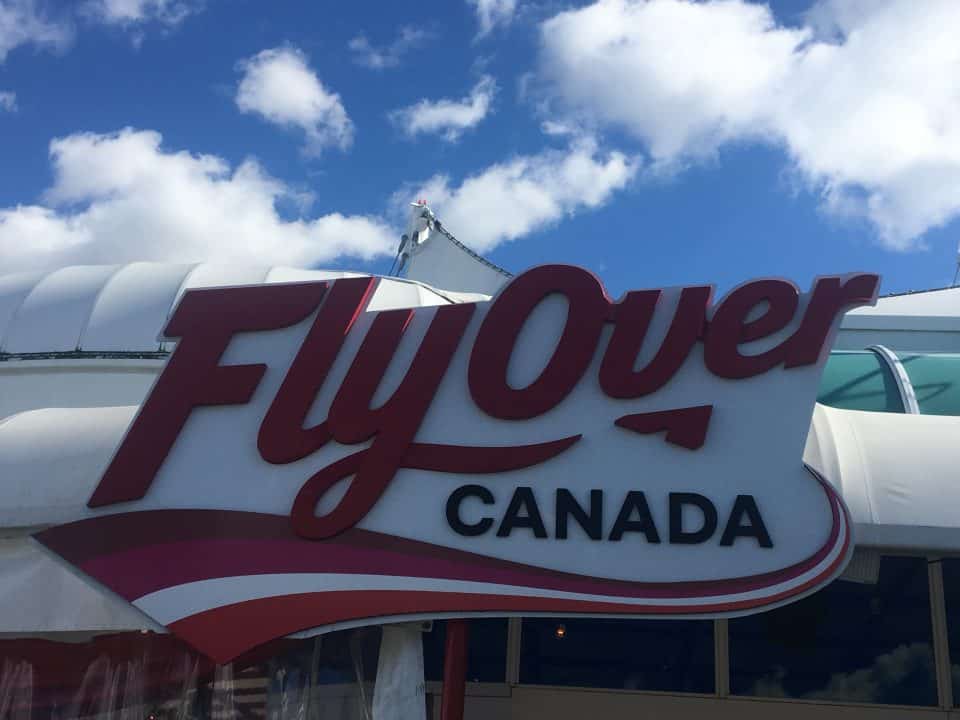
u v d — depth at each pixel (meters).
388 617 10.61
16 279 19.81
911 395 16.91
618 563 10.45
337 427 11.20
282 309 11.75
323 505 11.06
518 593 10.48
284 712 11.73
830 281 10.83
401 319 11.54
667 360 10.94
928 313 25.50
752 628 13.00
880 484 11.08
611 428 10.91
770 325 10.85
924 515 10.83
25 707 11.87
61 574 11.59
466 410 11.19
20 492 11.57
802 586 10.11
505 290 11.43
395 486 11.02
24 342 17.83
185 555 11.05
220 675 11.95
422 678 11.03
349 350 11.62
